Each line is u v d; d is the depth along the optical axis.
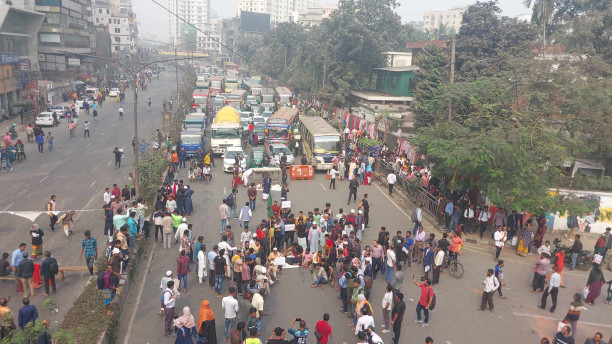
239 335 11.25
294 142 38.22
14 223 20.91
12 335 11.12
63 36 69.12
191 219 22.84
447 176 22.91
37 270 15.30
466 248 20.62
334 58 62.66
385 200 27.41
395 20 64.00
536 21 48.16
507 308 15.48
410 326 14.20
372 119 46.44
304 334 11.46
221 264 15.46
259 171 29.86
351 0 61.81
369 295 15.50
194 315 14.42
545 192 20.28
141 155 34.09
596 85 23.03
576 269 18.94
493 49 38.00
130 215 18.22
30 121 46.06
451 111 25.22
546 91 24.41
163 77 124.88
